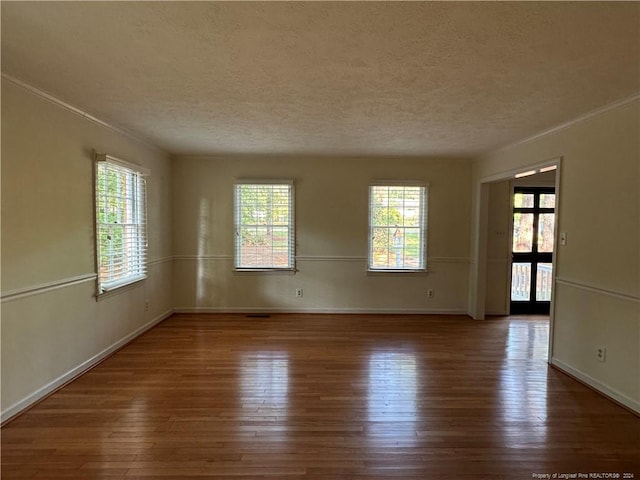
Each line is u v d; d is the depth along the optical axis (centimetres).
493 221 567
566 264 358
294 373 347
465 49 208
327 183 564
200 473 208
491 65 230
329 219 566
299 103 304
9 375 260
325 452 228
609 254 305
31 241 279
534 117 338
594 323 321
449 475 209
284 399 296
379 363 374
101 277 374
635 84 257
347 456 225
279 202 566
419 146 470
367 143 456
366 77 250
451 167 567
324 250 570
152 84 266
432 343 438
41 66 236
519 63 226
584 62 224
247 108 319
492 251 570
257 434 246
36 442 236
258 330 484
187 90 278
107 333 386
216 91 279
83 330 345
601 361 312
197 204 560
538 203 579
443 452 229
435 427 257
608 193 306
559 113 325
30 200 277
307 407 283
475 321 538
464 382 331
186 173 557
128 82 262
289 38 197
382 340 448
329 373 348
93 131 354
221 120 358
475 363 377
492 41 199
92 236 356
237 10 171
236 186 561
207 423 259
